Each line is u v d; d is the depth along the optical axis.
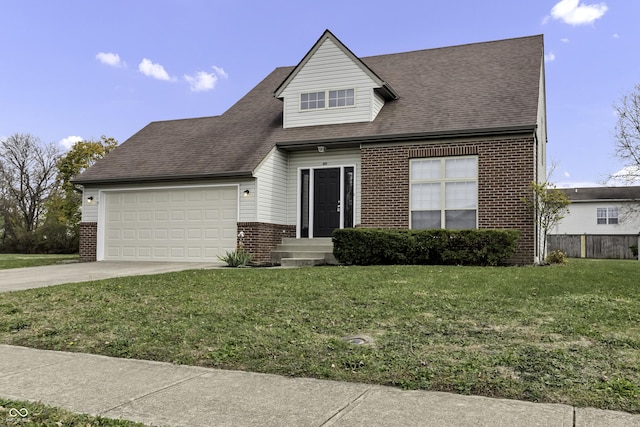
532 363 4.50
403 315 6.55
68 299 8.10
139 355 5.27
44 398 4.00
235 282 9.57
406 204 14.24
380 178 14.58
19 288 9.75
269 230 15.34
